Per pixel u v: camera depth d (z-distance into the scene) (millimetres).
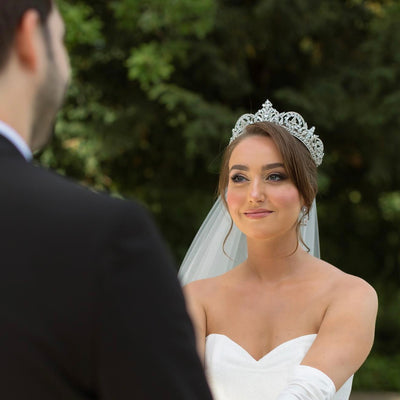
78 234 1257
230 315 2998
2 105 1342
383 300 13562
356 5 12016
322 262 3031
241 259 3465
